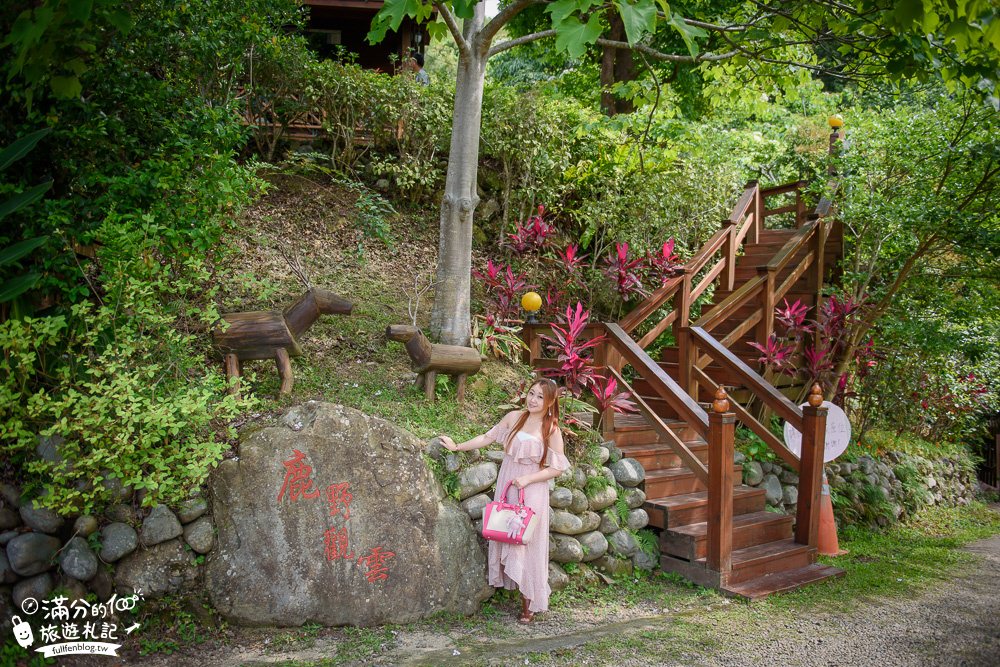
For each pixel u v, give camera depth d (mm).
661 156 6992
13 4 3674
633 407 5164
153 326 4148
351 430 3900
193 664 3324
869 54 5531
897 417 9312
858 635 3984
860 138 7703
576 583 4445
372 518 3832
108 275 3980
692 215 7988
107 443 3557
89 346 3965
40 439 3727
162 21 4871
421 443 4168
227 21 5570
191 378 4359
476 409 5055
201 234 4363
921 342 7633
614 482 4875
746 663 3557
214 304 4312
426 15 4305
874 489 7109
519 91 8367
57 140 4367
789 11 5473
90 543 3547
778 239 8383
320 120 7660
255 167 5699
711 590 4582
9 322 3500
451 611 3961
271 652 3455
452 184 5598
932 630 4109
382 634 3686
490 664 3389
